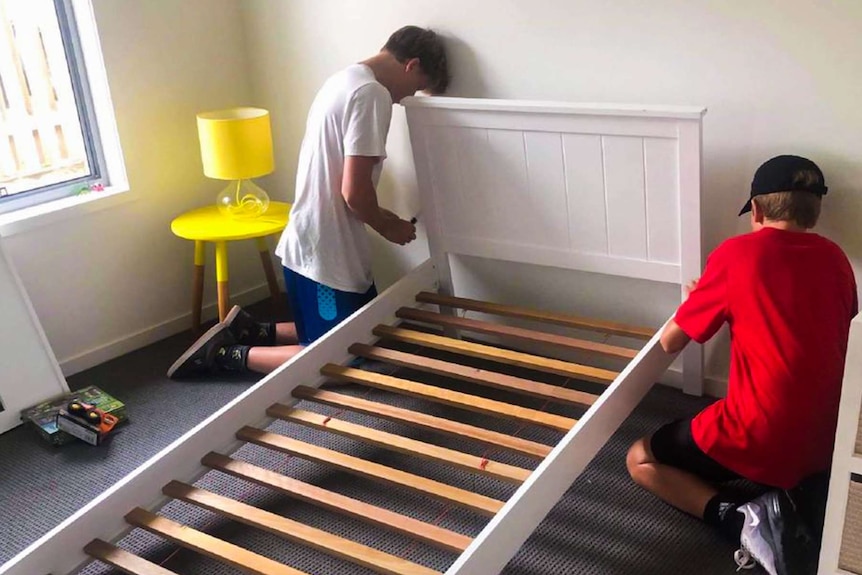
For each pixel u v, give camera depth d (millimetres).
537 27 2404
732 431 1864
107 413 2553
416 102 2486
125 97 2863
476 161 2506
